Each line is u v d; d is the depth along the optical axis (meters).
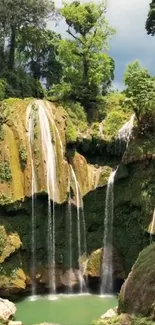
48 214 30.03
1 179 28.95
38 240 29.75
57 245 30.42
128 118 34.28
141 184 30.28
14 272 27.88
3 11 38.94
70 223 30.89
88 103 37.34
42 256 29.81
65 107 35.06
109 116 34.53
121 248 30.77
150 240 28.48
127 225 30.70
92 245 31.28
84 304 27.27
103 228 31.64
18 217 29.23
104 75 39.81
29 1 39.34
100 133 33.69
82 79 38.53
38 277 29.19
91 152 33.69
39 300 27.97
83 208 31.52
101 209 31.78
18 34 43.56
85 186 31.73
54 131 31.62
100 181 32.00
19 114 31.48
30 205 29.67
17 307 26.44
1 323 22.64
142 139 31.39
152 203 29.28
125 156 31.23
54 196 30.11
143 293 19.06
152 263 19.78
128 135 32.59
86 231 31.52
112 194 31.59
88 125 34.97
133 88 31.89
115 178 31.56
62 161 31.09
